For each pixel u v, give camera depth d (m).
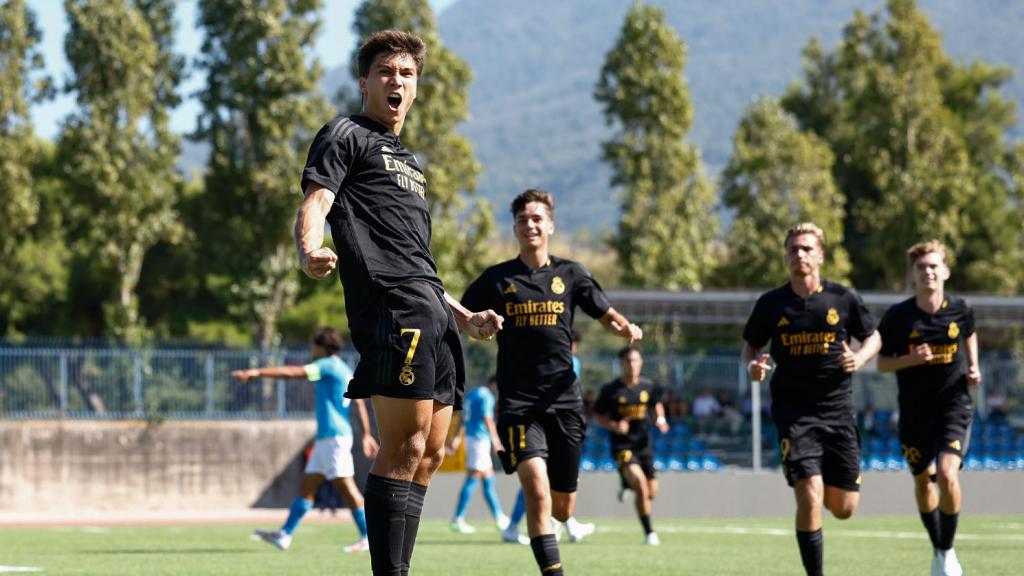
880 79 78.19
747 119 79.81
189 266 71.56
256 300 61.62
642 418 22.89
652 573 15.80
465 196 69.44
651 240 71.12
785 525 30.64
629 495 37.03
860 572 15.88
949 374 15.04
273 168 62.00
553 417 12.23
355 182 7.81
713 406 43.34
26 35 61.84
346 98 67.56
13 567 16.41
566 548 21.11
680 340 54.78
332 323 69.56
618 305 43.25
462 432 36.62
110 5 61.75
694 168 72.19
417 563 17.34
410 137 65.25
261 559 18.22
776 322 12.74
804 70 101.25
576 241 199.00
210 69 62.97
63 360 43.31
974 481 37.69
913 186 76.75
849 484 12.74
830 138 97.31
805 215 75.44
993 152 96.56
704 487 37.59
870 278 91.81
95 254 61.78
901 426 15.37
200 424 44.44
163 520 37.38
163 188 62.03
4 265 67.75
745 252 76.56
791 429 12.54
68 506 42.78
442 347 7.93
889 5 79.62
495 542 23.05
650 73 72.31
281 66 62.00
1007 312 44.72
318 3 63.38
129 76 61.75
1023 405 44.41
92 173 60.38
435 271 8.00
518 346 12.37
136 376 44.09
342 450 19.95
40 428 42.75
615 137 73.44
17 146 61.59
